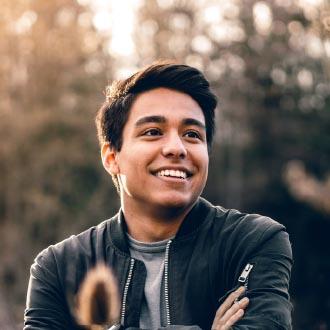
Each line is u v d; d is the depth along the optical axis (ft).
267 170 108.47
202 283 10.62
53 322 11.20
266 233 10.80
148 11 110.63
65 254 11.40
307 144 106.01
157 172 10.51
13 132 111.34
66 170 110.63
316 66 100.89
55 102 112.27
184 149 10.43
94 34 112.37
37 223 109.19
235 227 10.92
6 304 77.51
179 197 10.46
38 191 109.81
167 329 10.03
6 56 112.27
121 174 10.89
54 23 112.78
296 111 106.63
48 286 11.33
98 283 9.94
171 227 10.87
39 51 112.68
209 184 112.37
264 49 106.11
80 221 108.58
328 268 94.07
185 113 10.64
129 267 10.86
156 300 10.70
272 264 10.64
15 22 112.27
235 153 111.14
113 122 10.96
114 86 11.16
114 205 109.29
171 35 110.11
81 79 111.14
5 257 107.65
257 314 10.28
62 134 111.24
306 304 81.87
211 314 10.67
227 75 108.88
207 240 10.87
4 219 109.81
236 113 109.09
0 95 112.16
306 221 98.63
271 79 107.04
